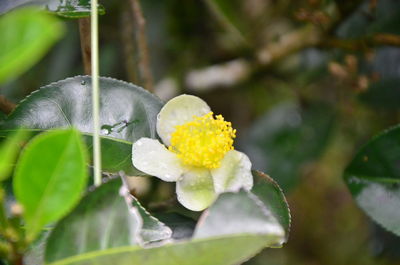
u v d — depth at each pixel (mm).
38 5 351
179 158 362
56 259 309
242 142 507
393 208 384
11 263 309
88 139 357
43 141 298
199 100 366
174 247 302
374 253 469
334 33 463
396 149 386
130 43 423
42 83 485
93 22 347
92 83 345
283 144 502
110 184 315
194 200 359
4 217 309
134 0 416
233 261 303
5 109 365
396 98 484
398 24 480
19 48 271
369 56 457
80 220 311
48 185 300
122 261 308
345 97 504
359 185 389
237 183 358
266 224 300
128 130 362
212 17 505
